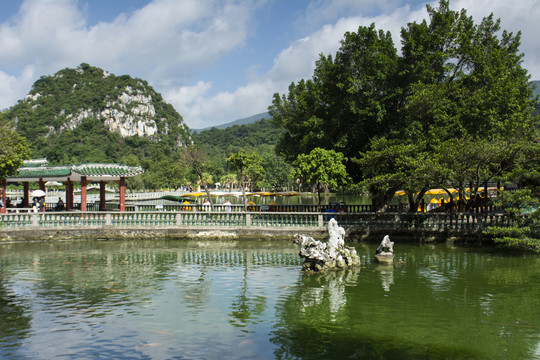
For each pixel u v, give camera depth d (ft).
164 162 393.09
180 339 37.78
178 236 96.53
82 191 111.55
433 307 46.52
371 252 79.41
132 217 98.22
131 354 34.71
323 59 120.67
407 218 92.48
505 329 40.04
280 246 87.66
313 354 34.60
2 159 99.96
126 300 49.60
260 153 496.23
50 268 67.10
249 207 127.75
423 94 91.15
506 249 81.76
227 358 33.94
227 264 70.13
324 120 112.57
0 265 69.46
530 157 85.56
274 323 41.75
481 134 96.58
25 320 42.75
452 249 82.02
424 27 104.88
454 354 34.60
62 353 34.99
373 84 105.19
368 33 109.81
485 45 109.81
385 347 35.99
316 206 113.60
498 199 80.59
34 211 104.78
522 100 110.73
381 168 96.07
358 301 48.78
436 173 84.48
